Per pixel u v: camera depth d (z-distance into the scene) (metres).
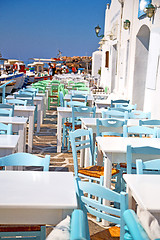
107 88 14.12
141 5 7.81
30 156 2.43
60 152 6.13
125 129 3.92
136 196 1.88
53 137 7.37
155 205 1.72
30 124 5.91
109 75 14.17
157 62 6.52
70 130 6.25
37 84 12.05
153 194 1.89
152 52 6.89
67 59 43.22
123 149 3.11
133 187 2.01
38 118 7.74
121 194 1.73
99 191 1.81
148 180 2.17
